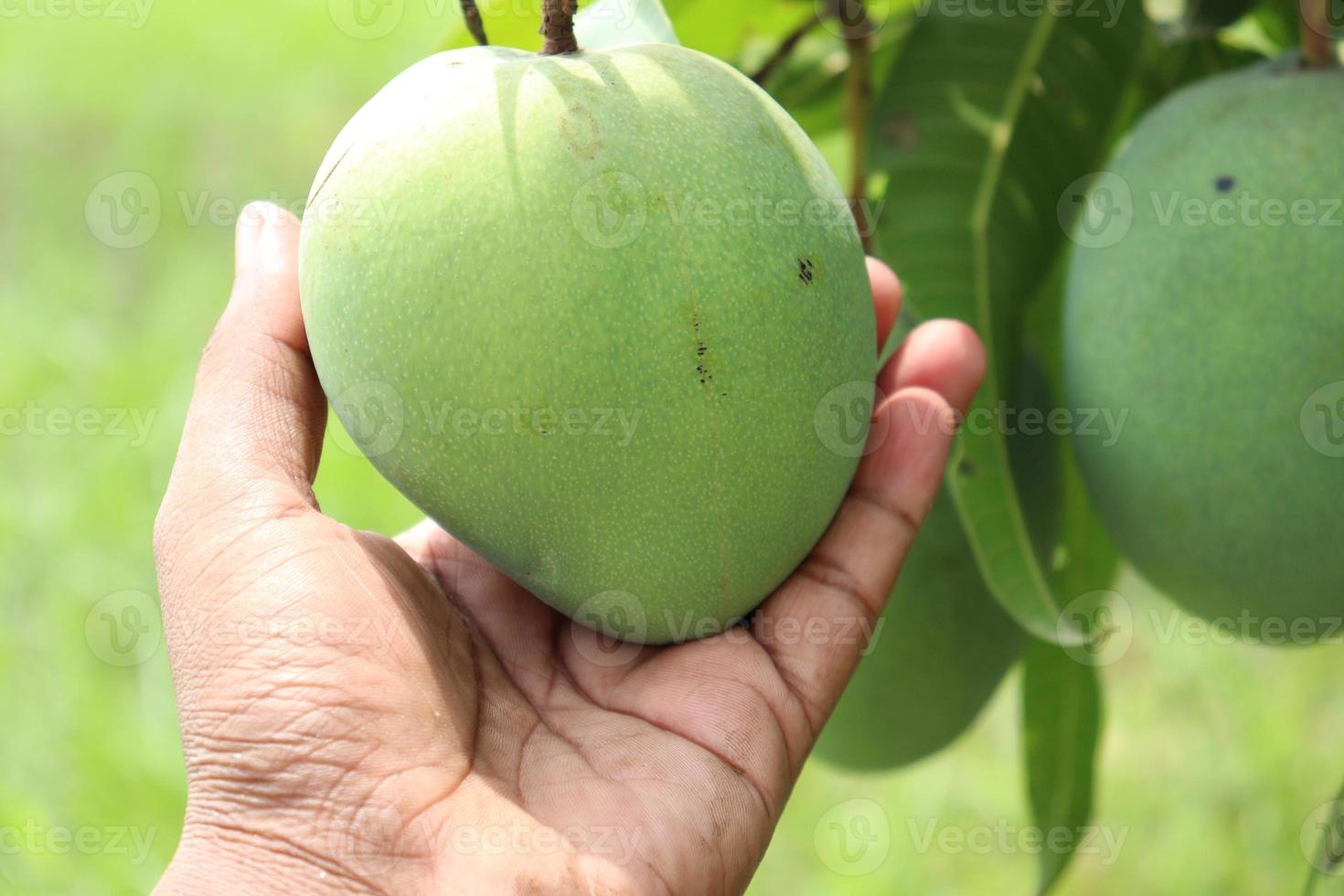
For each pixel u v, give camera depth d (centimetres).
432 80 43
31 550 82
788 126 44
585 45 46
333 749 43
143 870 65
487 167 42
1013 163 50
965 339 48
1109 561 53
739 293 42
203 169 122
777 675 46
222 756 43
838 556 47
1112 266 47
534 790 45
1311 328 45
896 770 54
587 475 43
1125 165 47
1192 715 76
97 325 103
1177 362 46
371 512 82
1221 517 46
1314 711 73
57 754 71
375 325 42
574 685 47
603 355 42
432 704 44
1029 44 50
